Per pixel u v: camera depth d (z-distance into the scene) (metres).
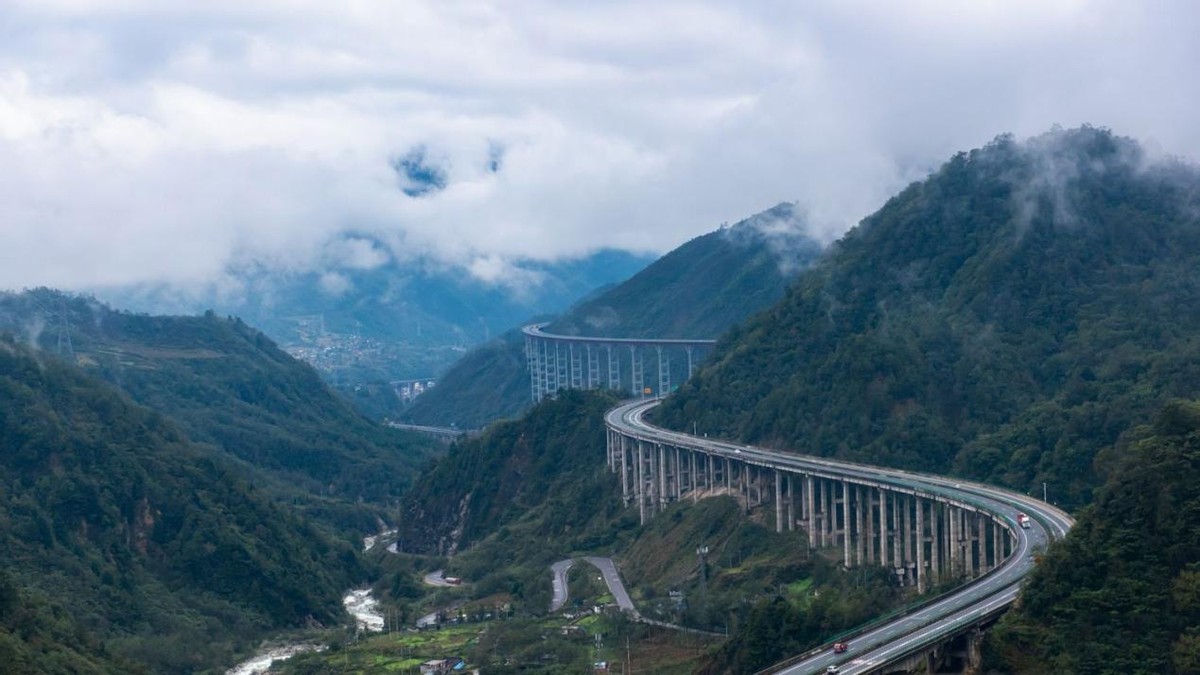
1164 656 161.25
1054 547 185.75
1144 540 175.62
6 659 185.88
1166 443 183.38
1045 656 168.12
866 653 178.75
